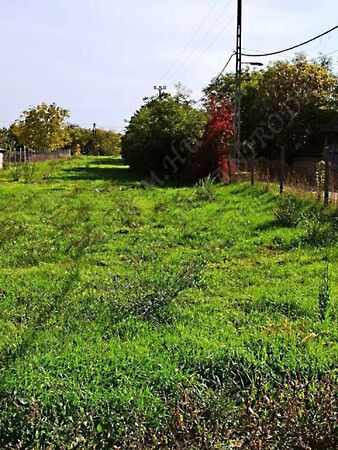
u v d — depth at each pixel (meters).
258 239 11.63
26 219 14.77
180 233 12.73
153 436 3.78
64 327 6.59
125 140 39.59
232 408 4.08
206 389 4.73
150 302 7.30
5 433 4.41
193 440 3.71
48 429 4.36
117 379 5.07
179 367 5.32
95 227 13.76
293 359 5.39
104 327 6.62
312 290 7.90
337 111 34.19
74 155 71.12
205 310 7.21
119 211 16.28
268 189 17.45
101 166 42.41
